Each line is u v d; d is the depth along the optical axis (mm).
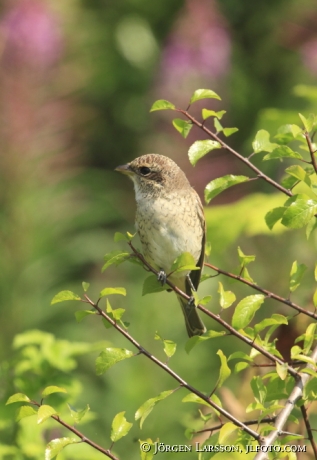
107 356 5391
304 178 5637
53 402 7160
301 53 16094
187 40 15688
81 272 13398
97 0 18125
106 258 6016
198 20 15742
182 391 11289
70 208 13070
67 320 12422
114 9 18047
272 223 5777
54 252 12516
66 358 7430
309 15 16547
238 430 5637
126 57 17422
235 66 16422
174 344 5484
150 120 16250
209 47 15688
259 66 16734
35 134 12805
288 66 16609
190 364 11656
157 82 15812
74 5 16703
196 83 15570
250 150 13789
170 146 14297
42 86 13172
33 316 12000
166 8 18016
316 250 10609
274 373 5551
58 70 13664
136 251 6070
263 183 13180
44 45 13312
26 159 12641
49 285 12375
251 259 6023
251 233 8953
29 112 12766
